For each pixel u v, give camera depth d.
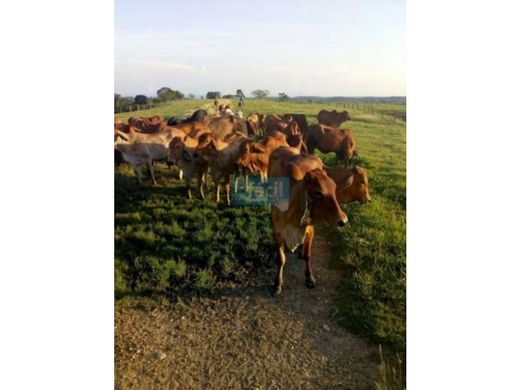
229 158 6.93
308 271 5.37
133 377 4.20
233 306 5.11
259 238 6.29
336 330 4.72
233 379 4.15
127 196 7.70
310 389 4.03
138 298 5.27
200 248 6.05
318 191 4.27
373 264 5.58
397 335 4.57
